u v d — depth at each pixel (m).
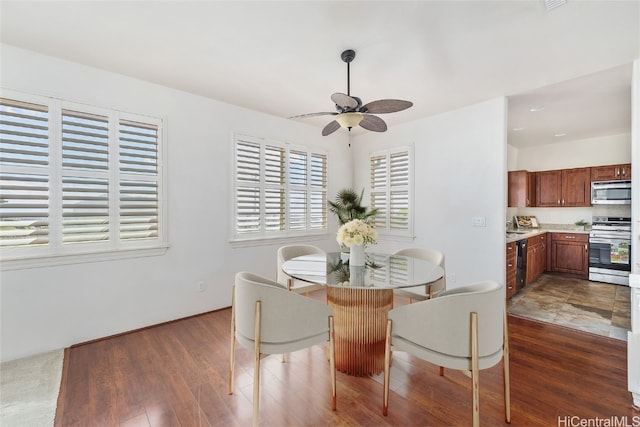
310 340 1.76
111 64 2.60
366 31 2.08
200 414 1.73
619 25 1.98
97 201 2.69
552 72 2.69
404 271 2.21
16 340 2.34
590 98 3.32
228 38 2.18
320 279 1.99
